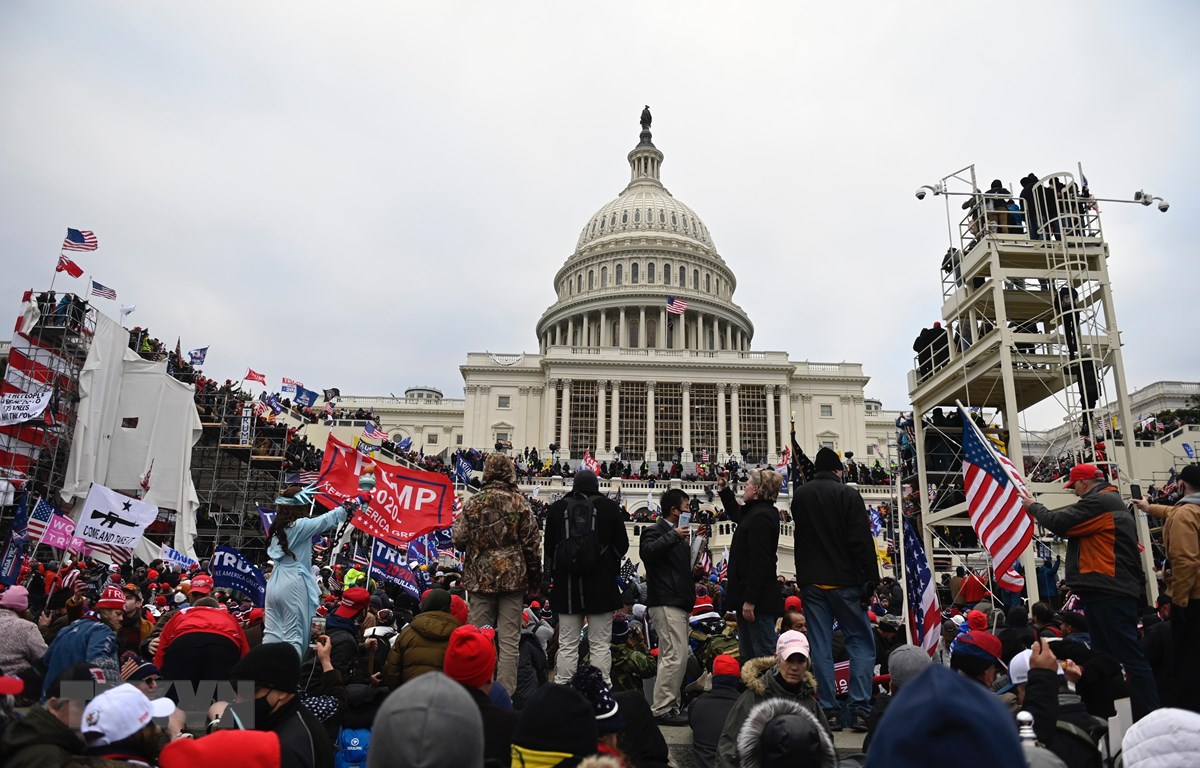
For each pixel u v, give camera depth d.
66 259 34.09
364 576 16.28
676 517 10.45
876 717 7.53
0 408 27.27
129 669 9.73
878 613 18.97
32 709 5.26
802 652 6.96
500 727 6.28
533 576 9.47
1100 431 19.20
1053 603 18.00
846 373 88.69
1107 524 8.66
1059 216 18.84
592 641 9.84
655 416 85.19
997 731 2.07
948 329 21.45
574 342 107.69
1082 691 7.32
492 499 9.52
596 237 120.50
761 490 9.75
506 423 86.25
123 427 34.53
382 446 50.75
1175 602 7.87
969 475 11.74
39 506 18.25
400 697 3.49
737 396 85.94
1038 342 19.38
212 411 41.22
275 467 41.53
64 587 15.20
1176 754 4.02
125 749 5.12
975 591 16.30
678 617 10.02
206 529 38.66
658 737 6.80
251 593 14.95
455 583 18.25
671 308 79.50
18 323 32.75
